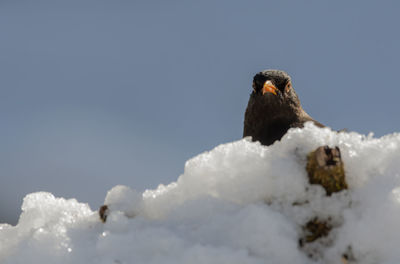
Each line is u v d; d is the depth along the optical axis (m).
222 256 6.19
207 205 7.17
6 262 7.10
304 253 6.69
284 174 7.14
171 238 6.55
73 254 6.89
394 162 7.09
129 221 7.16
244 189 7.34
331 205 6.91
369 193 6.85
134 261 6.39
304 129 7.54
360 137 7.44
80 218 7.77
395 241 6.42
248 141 7.89
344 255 6.61
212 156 7.66
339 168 6.88
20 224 8.41
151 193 8.02
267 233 6.56
